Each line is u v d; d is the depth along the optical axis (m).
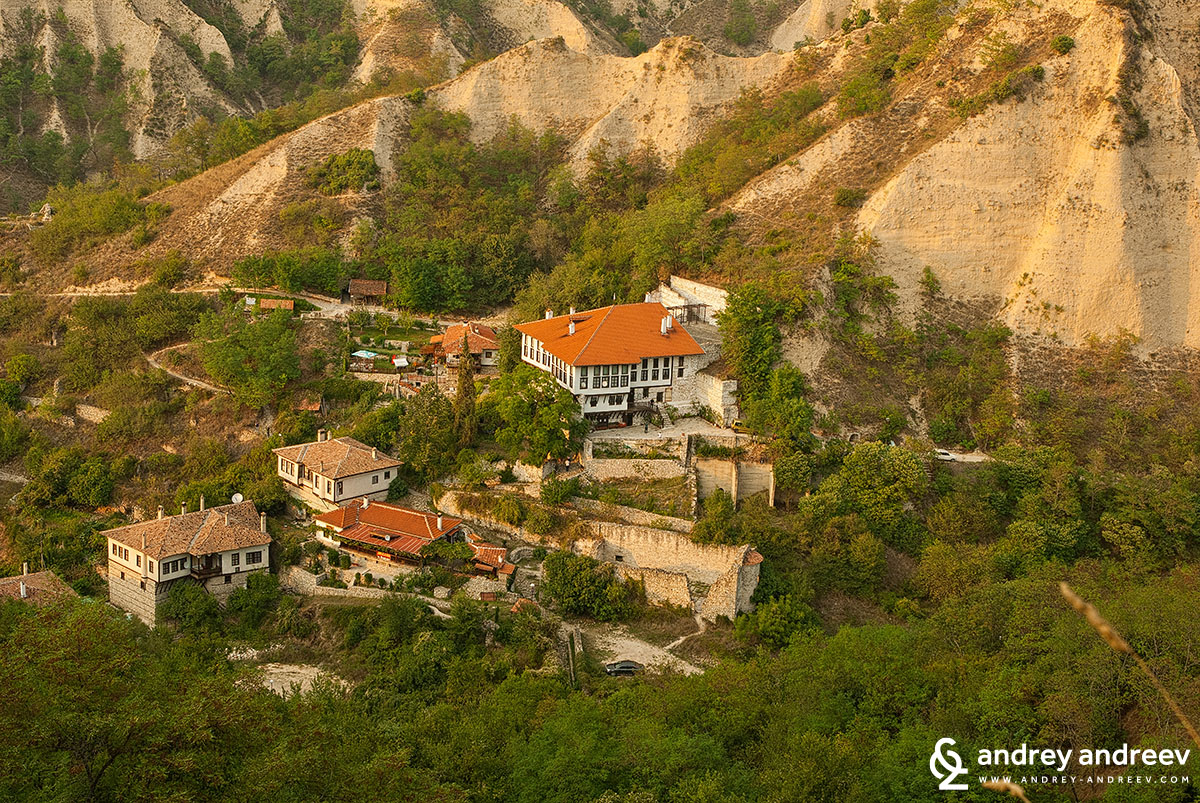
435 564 82.00
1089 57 118.19
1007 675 56.09
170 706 42.19
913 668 59.69
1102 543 88.50
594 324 97.56
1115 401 102.25
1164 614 55.91
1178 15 124.31
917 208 113.69
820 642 65.38
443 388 105.12
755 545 81.19
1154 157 113.06
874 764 50.22
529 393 89.81
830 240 113.38
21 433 110.38
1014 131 116.19
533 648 71.31
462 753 52.38
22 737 37.66
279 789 39.50
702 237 117.19
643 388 96.38
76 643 44.09
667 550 81.12
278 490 93.12
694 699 58.81
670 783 50.25
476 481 88.94
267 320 109.38
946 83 127.00
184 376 113.12
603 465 88.75
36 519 98.88
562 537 84.06
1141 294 108.12
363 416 99.88
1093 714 51.47
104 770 39.00
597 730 53.41
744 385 95.06
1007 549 83.75
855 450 88.94
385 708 65.31
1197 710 49.12
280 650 78.38
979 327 109.31
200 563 83.25
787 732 54.25
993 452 95.88
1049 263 110.50
